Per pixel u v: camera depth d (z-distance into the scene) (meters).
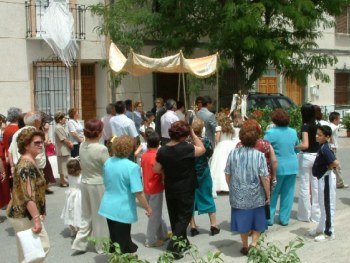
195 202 7.88
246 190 6.74
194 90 16.09
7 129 9.40
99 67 16.86
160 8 16.92
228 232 8.09
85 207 7.12
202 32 16.86
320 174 7.50
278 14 16.23
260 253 4.73
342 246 7.31
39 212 5.56
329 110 25.11
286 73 17.41
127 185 6.43
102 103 16.94
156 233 7.46
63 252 7.28
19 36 14.41
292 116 12.83
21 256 5.70
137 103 14.14
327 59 17.75
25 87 14.61
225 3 15.88
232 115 11.93
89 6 15.80
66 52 15.16
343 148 17.78
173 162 6.79
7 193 8.86
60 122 11.45
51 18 14.73
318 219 8.48
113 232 6.48
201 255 7.02
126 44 16.12
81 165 7.04
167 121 11.40
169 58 11.25
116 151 6.49
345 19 25.50
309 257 6.88
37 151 5.62
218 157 10.56
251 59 17.09
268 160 7.62
